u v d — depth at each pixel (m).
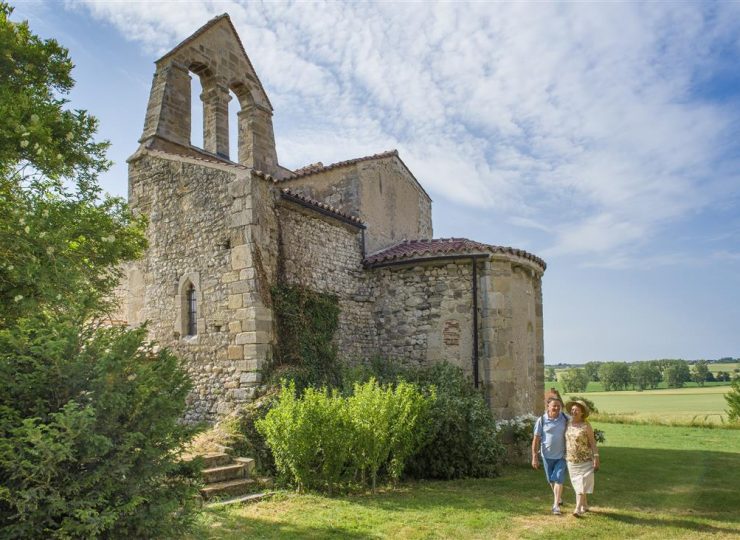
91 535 4.44
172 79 13.77
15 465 4.33
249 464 8.66
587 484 7.33
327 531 6.38
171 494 5.39
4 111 7.12
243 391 10.44
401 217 16.69
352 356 12.73
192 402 11.23
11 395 4.70
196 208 11.95
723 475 10.46
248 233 10.91
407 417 9.02
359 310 13.30
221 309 11.13
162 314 12.23
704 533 6.48
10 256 6.96
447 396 10.53
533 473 10.42
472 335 12.27
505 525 6.77
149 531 5.06
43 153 7.44
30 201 7.42
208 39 14.77
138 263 12.93
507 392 12.02
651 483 9.55
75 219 7.98
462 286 12.54
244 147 15.62
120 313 13.09
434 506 7.62
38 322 5.05
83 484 4.62
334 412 8.41
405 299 13.16
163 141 13.35
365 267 13.73
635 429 20.53
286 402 8.49
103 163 8.79
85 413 4.43
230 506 7.38
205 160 11.94
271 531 6.35
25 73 8.37
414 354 12.83
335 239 13.26
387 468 9.11
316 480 8.53
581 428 7.48
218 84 14.87
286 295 11.38
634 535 6.44
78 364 4.86
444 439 9.83
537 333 14.48
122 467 4.79
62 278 6.81
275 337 11.00
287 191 11.66
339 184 14.81
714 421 22.23
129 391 5.10
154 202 12.86
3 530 4.34
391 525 6.66
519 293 13.06
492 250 12.30
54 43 8.80
